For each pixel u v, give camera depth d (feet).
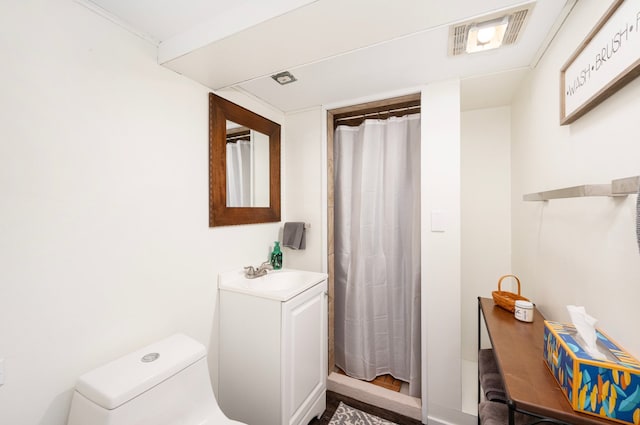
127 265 3.76
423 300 5.49
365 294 6.66
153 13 3.53
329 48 3.79
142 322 3.94
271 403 4.55
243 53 3.87
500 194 6.46
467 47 4.19
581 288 3.08
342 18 3.15
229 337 5.06
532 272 4.78
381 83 5.48
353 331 6.75
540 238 4.38
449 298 5.32
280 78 5.24
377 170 6.66
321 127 6.75
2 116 2.70
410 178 6.45
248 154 5.98
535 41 4.00
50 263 3.03
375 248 6.66
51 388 3.03
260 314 4.68
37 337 2.93
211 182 5.02
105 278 3.52
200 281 4.87
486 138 6.59
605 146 2.59
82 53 3.29
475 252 6.70
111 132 3.58
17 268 2.79
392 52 4.35
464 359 6.86
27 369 2.86
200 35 3.72
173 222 4.40
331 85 5.58
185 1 3.30
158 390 3.22
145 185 4.00
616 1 2.28
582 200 3.06
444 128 5.34
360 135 6.84
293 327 4.73
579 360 2.15
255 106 6.23
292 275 6.10
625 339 2.33
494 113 6.53
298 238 6.66
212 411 3.78
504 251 6.44
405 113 6.51
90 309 3.37
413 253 6.25
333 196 7.14
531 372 2.69
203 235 4.94
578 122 3.12
